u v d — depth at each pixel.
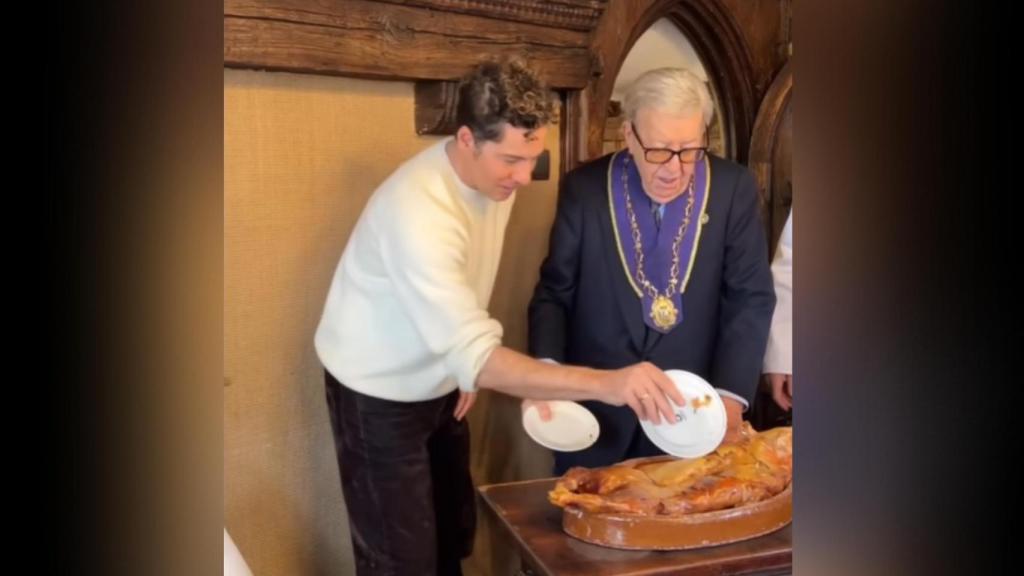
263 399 1.75
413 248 1.39
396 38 1.72
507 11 1.88
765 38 2.35
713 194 1.71
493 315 2.11
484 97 1.36
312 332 1.79
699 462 1.40
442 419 1.74
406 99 1.87
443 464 1.79
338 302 1.58
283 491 1.79
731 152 2.40
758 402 1.96
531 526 1.34
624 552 1.24
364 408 1.57
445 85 1.82
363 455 1.58
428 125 1.85
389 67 1.72
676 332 1.72
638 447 1.81
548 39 1.99
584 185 1.76
